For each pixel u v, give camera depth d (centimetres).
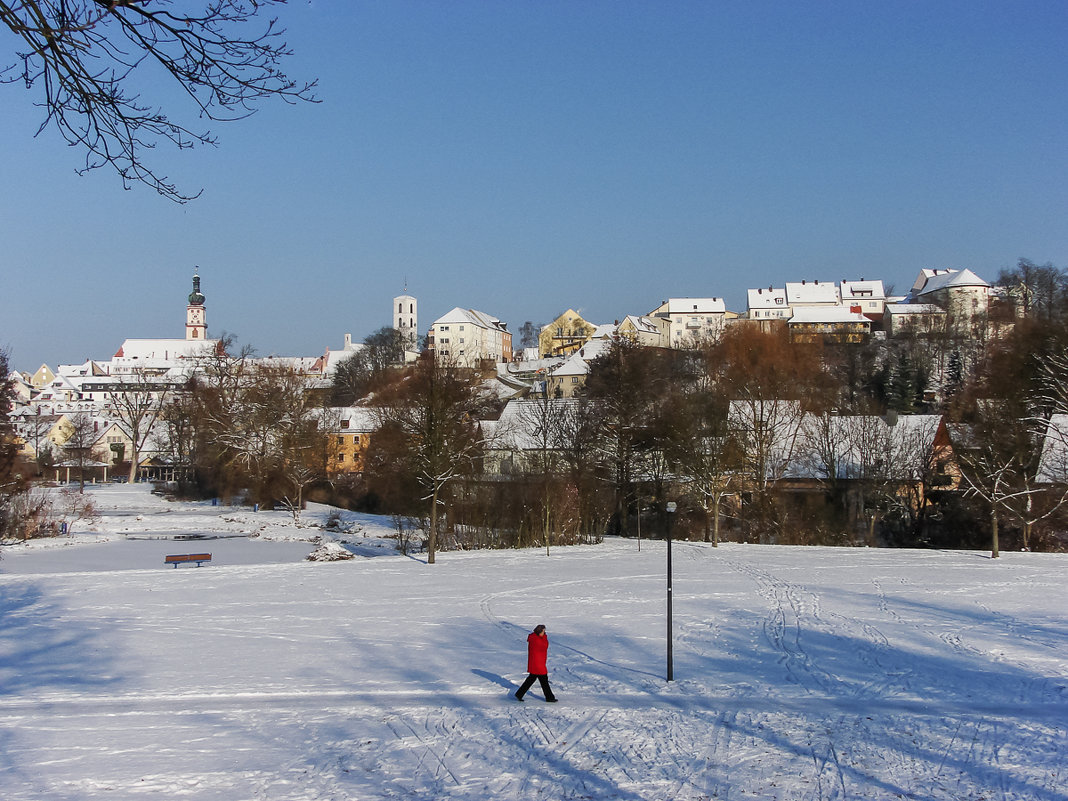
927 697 2225
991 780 1645
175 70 895
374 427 9156
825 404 7888
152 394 14475
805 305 19362
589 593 3962
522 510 6500
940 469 6838
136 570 4916
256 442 9175
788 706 2155
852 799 1558
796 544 6506
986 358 8756
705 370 9312
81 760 1772
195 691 2308
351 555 5581
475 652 2764
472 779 1669
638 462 7225
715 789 1611
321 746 1864
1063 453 6097
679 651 2755
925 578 4366
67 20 827
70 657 2716
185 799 1566
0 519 6744
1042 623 3170
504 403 11806
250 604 3731
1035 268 11812
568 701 2203
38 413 14650
